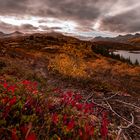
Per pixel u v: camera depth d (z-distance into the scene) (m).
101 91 15.62
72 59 25.89
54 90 11.34
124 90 20.06
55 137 5.21
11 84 10.24
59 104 8.14
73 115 7.09
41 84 14.56
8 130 5.06
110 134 7.03
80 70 23.39
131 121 9.13
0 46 50.69
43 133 5.47
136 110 10.80
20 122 5.54
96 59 76.69
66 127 5.64
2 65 20.45
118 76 41.88
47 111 7.03
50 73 23.44
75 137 5.39
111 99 12.74
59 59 25.67
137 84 32.22
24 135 4.74
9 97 6.92
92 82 18.66
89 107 7.88
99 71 43.62
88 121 7.14
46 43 167.62
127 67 59.06
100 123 7.57
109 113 9.63
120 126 7.91
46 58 49.56
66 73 22.03
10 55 41.53
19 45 143.38
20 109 6.25
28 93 8.14
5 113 5.61
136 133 7.89
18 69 19.75
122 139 6.98
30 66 31.34
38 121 6.09
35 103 7.24
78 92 14.22
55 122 5.77
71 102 8.04
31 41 180.38
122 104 11.66
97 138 5.97
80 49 29.33
